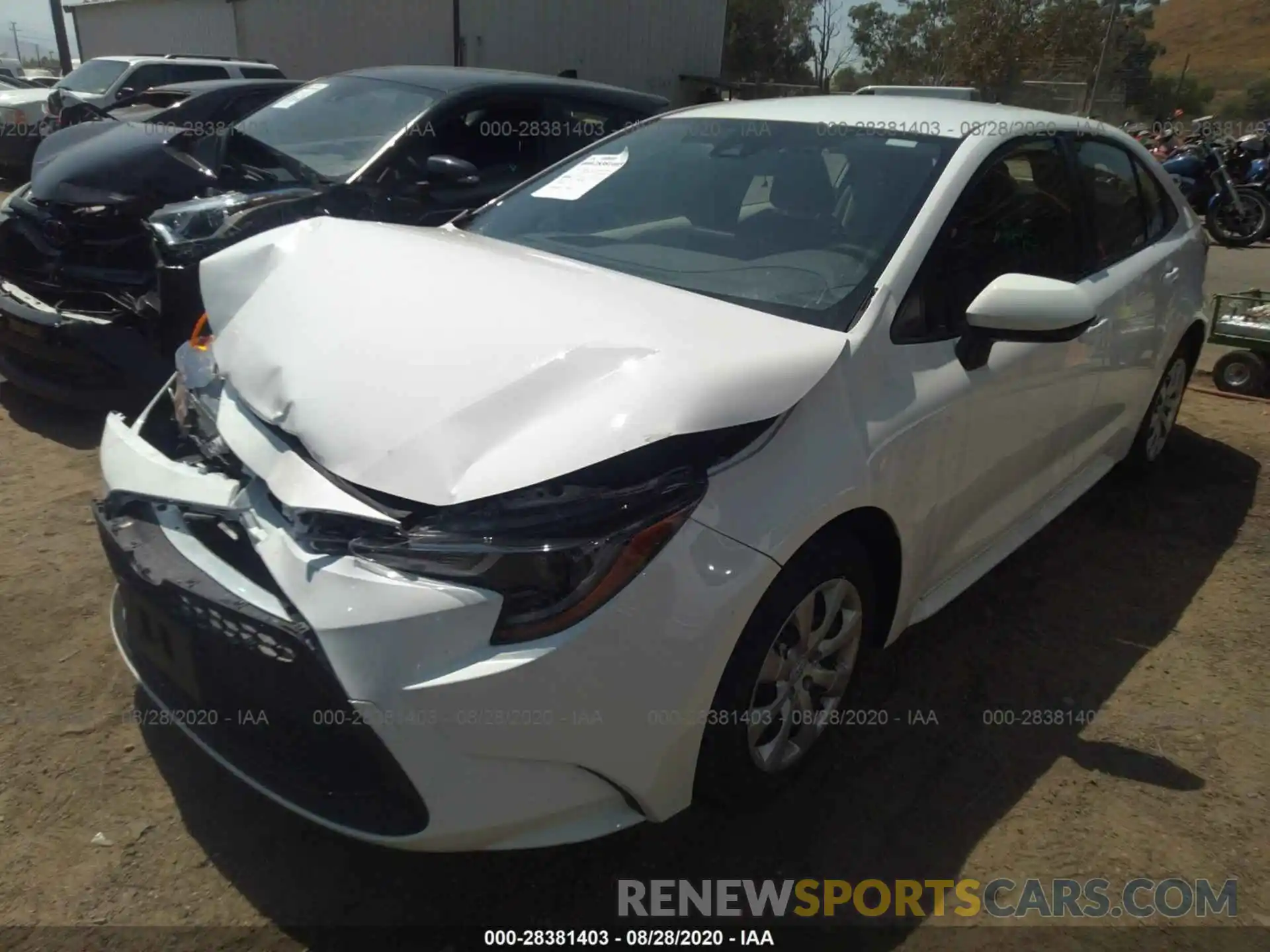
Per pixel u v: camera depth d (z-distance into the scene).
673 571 1.92
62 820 2.33
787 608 2.17
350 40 18.16
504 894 2.22
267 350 2.29
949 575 2.97
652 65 21.75
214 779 2.49
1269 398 5.90
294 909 2.15
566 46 20.12
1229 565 3.86
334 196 4.57
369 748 1.83
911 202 2.72
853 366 2.32
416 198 4.80
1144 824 2.52
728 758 2.19
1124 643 3.31
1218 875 2.37
